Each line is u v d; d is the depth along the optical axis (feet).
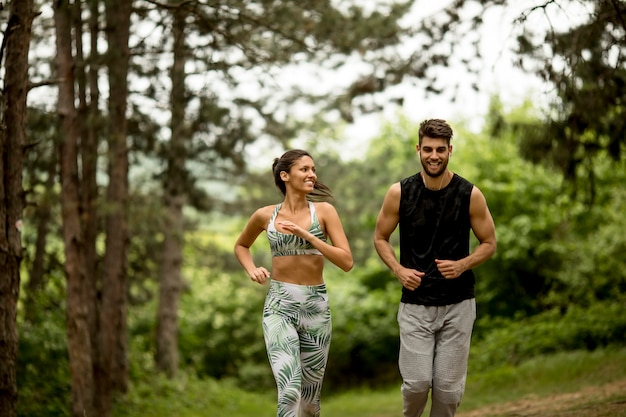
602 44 31.81
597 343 55.47
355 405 61.36
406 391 18.48
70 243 39.06
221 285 103.60
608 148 39.34
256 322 96.32
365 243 106.11
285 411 18.11
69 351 39.04
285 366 18.43
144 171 61.16
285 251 19.13
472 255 18.10
